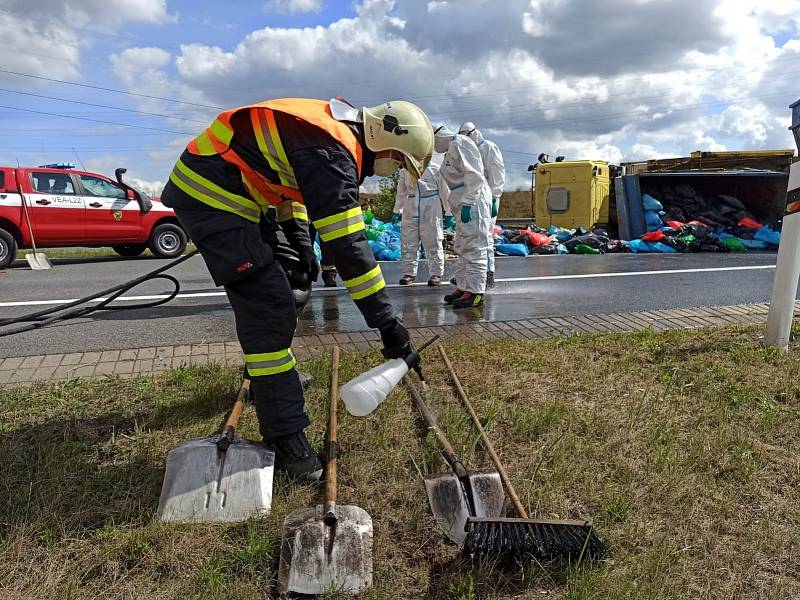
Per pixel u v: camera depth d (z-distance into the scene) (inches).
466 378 158.4
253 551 88.0
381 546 91.2
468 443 121.6
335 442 115.7
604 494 105.0
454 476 98.7
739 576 86.4
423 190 326.3
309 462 108.7
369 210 649.6
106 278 374.6
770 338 184.5
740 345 184.7
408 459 116.6
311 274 134.6
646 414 135.6
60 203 455.5
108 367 171.0
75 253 591.8
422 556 91.1
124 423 132.3
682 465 113.2
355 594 81.6
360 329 230.8
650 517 99.7
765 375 158.9
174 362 175.5
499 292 313.6
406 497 104.0
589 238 548.4
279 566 84.7
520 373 162.7
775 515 99.7
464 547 88.4
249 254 103.3
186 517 96.5
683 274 380.2
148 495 104.5
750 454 117.0
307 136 99.1
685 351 180.7
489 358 173.6
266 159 101.3
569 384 154.9
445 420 128.9
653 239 561.9
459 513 94.6
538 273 390.9
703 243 557.3
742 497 105.3
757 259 474.9
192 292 315.0
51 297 300.2
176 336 213.9
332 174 97.1
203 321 240.2
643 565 86.8
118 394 148.2
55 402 142.9
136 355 183.0
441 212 331.9
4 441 123.3
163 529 92.8
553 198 678.5
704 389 149.0
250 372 109.2
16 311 263.4
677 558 88.9
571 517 99.5
